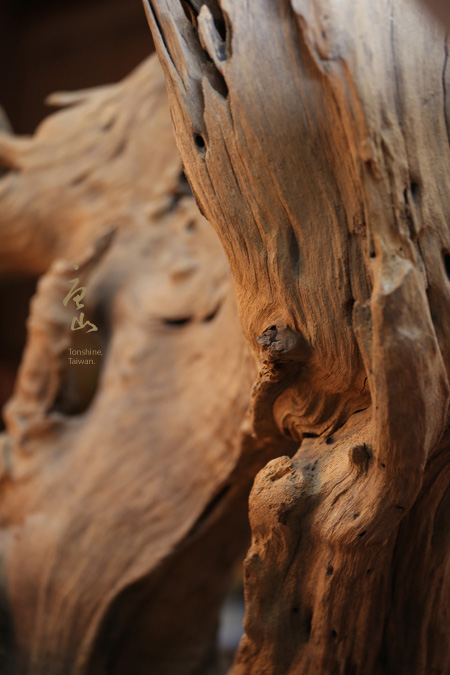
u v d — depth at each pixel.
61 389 1.44
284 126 0.91
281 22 0.91
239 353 1.18
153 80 1.57
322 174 0.91
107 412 1.38
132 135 1.59
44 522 1.37
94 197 1.61
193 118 0.94
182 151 0.96
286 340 0.94
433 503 0.97
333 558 0.94
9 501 1.44
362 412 0.96
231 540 1.30
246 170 0.93
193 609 1.34
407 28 0.90
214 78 0.94
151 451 1.32
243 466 1.21
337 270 0.91
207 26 0.94
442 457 0.94
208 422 1.26
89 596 1.31
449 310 0.90
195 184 0.96
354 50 0.87
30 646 1.34
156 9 0.96
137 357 1.38
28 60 2.69
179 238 1.46
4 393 2.78
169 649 1.36
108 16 2.53
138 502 1.31
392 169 0.87
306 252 0.92
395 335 0.85
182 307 1.37
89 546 1.32
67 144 1.67
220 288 1.31
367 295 0.90
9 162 1.74
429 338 0.85
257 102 0.91
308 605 0.97
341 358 0.93
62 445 1.43
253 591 0.97
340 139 0.89
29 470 1.42
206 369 1.29
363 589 0.95
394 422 0.87
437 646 1.00
